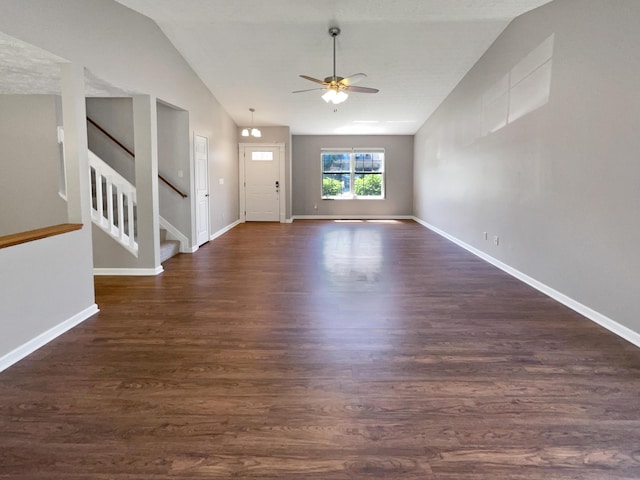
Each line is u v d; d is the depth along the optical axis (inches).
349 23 208.8
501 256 209.6
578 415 81.7
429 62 251.1
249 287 176.1
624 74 118.4
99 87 173.0
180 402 86.5
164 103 221.6
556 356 108.5
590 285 136.3
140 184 195.0
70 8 134.1
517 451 71.0
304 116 373.1
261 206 423.2
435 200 351.3
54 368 101.7
